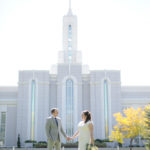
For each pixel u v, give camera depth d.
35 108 53.56
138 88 57.12
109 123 53.03
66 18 61.81
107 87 54.94
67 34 61.25
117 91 54.72
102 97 54.47
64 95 54.56
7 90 56.25
